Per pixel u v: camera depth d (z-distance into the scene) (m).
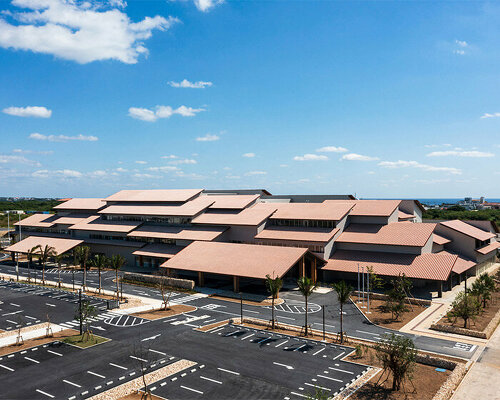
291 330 46.28
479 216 164.38
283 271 61.78
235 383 32.41
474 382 32.00
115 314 53.81
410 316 51.72
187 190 113.25
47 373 34.88
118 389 31.33
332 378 33.16
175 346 41.12
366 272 63.97
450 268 61.69
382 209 82.12
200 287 70.69
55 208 124.44
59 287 72.06
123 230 98.25
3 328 48.09
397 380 30.77
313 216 80.38
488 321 48.75
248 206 95.88
